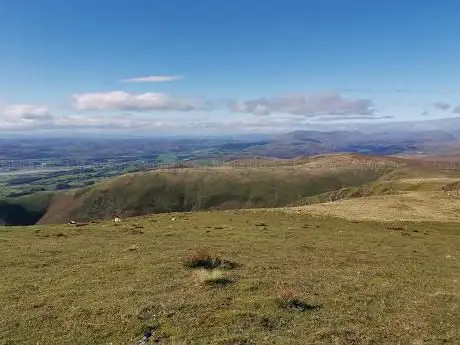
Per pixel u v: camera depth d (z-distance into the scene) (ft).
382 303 67.26
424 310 64.85
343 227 174.70
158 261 91.56
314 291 71.51
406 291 75.66
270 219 190.90
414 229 178.50
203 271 76.33
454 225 192.03
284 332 52.60
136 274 80.48
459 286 83.35
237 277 78.13
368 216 207.72
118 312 58.85
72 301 64.64
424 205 245.86
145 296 65.77
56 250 106.01
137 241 124.57
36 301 64.80
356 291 73.46
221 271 80.48
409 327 56.90
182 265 87.20
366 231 167.02
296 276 81.71
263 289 70.49
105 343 49.88
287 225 173.68
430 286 81.46
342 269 93.66
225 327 53.36
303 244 128.57
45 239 127.34
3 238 127.65
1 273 82.64
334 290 73.05
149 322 55.26
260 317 56.49
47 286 73.51
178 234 142.61
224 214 206.49
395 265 103.40
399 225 187.21
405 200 263.49
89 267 87.25
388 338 52.85
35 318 57.62
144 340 50.31
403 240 148.97
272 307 60.95
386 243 140.87
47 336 52.06
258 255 104.83
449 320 60.64
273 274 82.33
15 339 51.24
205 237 137.28
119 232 145.18
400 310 64.34
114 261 92.48
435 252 129.59
